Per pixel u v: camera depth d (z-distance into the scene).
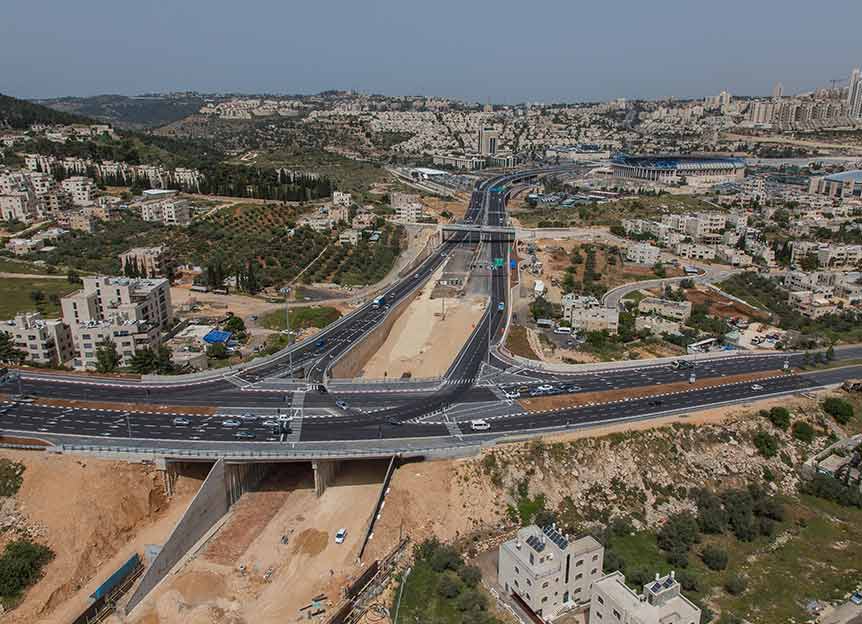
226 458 169.25
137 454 168.38
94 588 146.88
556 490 179.88
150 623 139.50
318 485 177.12
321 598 145.25
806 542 176.12
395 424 193.88
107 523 157.62
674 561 163.62
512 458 182.12
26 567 143.88
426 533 167.00
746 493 188.50
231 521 170.12
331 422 193.12
